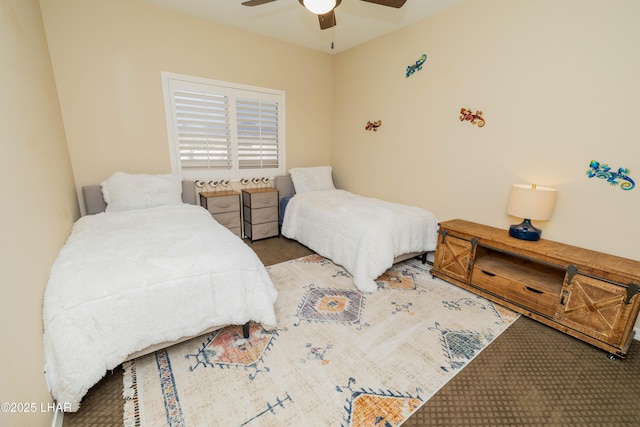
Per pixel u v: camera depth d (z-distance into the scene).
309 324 2.00
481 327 2.01
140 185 2.80
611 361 1.70
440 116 2.98
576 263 1.83
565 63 2.08
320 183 4.09
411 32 3.14
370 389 1.46
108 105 2.79
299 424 1.26
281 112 3.95
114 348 1.32
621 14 1.81
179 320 1.50
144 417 1.28
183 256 1.60
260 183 3.99
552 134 2.21
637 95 1.80
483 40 2.54
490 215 2.68
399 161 3.50
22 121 1.43
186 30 3.07
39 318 1.22
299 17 3.08
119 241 1.84
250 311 1.73
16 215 1.15
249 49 3.51
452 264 2.58
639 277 1.59
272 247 3.56
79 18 2.54
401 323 2.03
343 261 2.76
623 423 1.31
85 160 2.76
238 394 1.41
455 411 1.35
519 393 1.46
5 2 1.40
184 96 3.19
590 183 2.05
